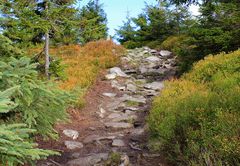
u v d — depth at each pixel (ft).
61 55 63.00
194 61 49.49
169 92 35.99
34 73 18.26
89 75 50.83
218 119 21.22
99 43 70.08
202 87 34.99
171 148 23.07
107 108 40.75
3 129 12.45
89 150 27.61
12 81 16.67
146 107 40.14
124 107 40.65
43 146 27.50
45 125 20.20
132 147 26.96
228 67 37.88
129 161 24.21
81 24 42.91
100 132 32.35
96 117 37.42
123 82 52.37
